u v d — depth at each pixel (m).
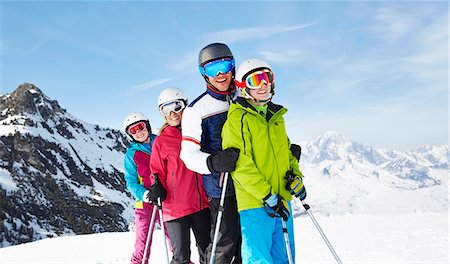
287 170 3.90
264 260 3.68
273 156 3.79
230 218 4.03
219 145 4.05
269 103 4.05
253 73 3.73
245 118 3.75
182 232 4.67
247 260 3.72
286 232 3.66
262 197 3.63
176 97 4.86
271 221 3.74
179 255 4.66
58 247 10.86
